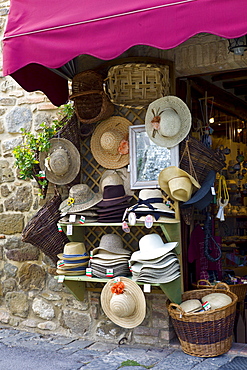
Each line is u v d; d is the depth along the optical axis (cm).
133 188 476
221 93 604
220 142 664
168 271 428
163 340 465
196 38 460
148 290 421
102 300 454
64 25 388
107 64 493
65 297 520
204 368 396
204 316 411
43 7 412
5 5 574
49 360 437
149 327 472
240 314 507
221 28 327
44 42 396
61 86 526
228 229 634
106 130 495
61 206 482
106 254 461
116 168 490
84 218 464
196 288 489
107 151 490
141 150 475
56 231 489
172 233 445
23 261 547
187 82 505
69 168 496
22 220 550
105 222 462
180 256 457
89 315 504
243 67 463
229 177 657
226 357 422
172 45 344
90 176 511
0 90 570
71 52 384
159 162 467
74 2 396
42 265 536
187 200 443
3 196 562
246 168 682
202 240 504
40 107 548
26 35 405
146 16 353
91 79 504
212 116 620
